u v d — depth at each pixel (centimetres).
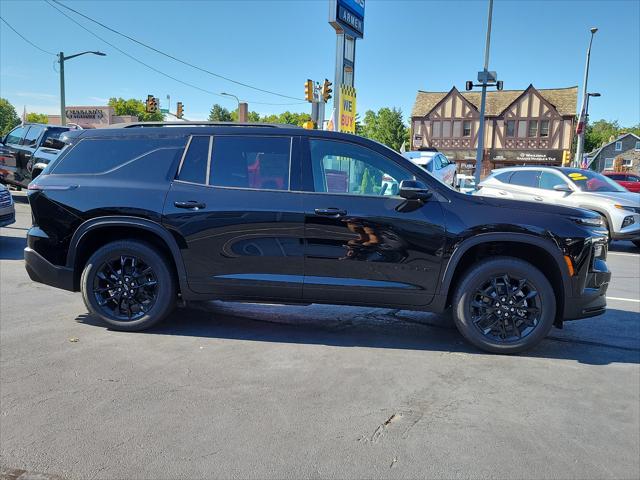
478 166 2236
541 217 432
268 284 446
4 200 862
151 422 310
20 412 318
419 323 530
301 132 459
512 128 4972
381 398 351
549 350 458
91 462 269
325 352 436
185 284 455
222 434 299
